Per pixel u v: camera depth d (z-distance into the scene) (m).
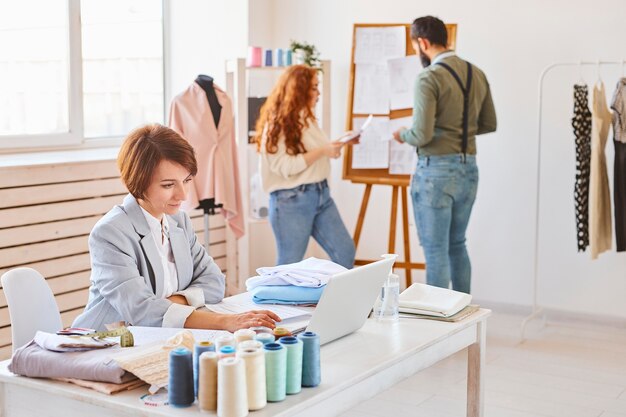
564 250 5.27
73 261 4.66
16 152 5.09
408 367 2.25
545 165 5.29
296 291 2.63
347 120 5.31
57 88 5.33
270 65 5.33
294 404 1.79
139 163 2.48
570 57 5.16
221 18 5.84
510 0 5.30
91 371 1.88
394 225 5.34
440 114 4.40
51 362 1.93
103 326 2.52
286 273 2.70
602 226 4.71
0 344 4.30
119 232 2.50
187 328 2.40
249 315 2.39
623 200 4.62
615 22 5.01
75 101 5.40
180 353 1.75
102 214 4.79
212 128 4.95
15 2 5.07
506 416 3.65
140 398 1.81
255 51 5.30
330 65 5.50
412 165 5.19
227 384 1.68
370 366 2.06
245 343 1.79
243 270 5.41
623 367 4.34
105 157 4.88
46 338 2.02
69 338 2.04
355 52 5.29
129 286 2.44
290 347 1.83
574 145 5.18
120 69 5.73
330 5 5.94
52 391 1.91
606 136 4.71
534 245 5.36
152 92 5.95
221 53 5.85
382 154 5.25
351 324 2.34
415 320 2.54
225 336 1.88
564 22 5.15
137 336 2.20
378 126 5.24
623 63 4.74
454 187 4.45
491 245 5.51
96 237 2.49
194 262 2.82
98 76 5.61
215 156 4.97
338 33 5.94
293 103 4.54
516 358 4.48
